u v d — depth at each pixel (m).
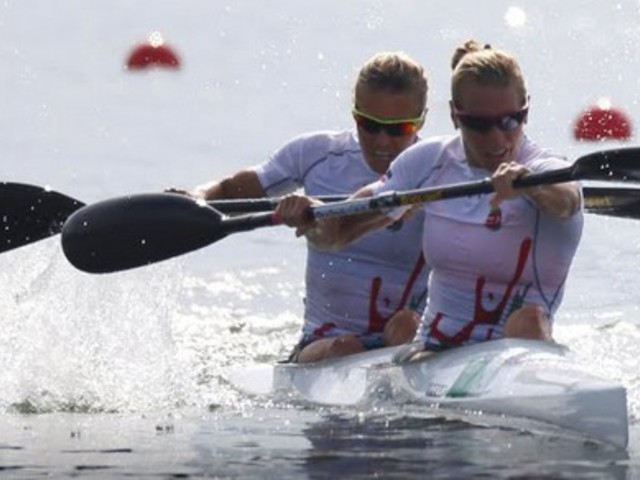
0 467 24.59
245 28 87.44
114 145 62.25
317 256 33.25
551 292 29.14
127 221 30.64
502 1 91.06
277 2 95.25
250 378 33.28
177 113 68.44
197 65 78.81
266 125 65.69
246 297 44.19
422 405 28.83
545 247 28.61
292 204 29.34
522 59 75.44
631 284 43.59
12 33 87.56
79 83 75.44
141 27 89.00
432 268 29.86
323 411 29.78
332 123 65.88
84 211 30.95
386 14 88.94
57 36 87.00
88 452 25.78
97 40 85.75
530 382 26.72
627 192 31.72
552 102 67.25
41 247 37.31
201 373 34.22
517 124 27.73
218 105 69.88
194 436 27.22
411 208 30.62
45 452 25.83
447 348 29.48
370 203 28.62
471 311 29.20
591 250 47.38
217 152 60.91
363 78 31.25
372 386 30.23
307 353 32.81
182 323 40.91
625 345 37.09
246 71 76.81
